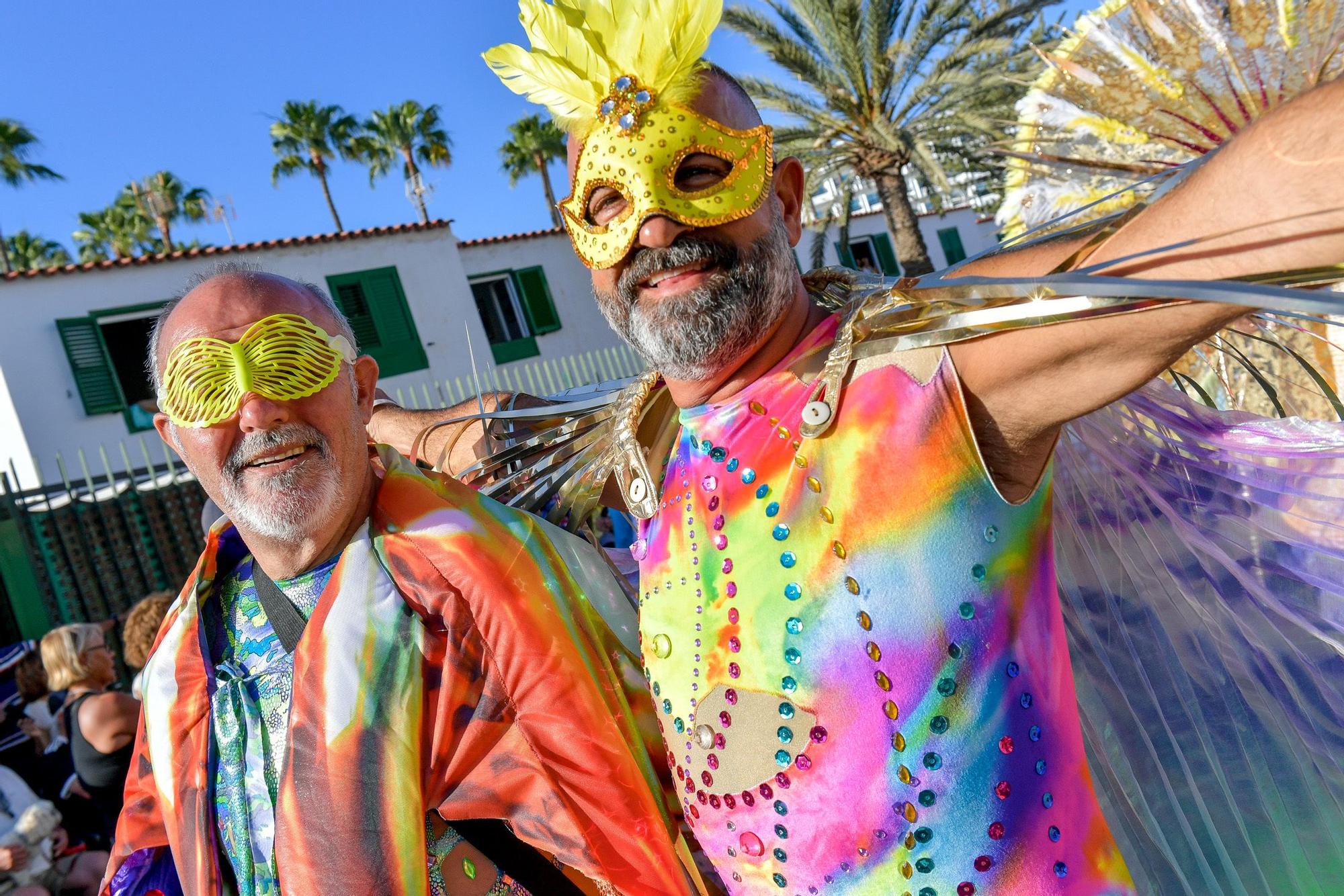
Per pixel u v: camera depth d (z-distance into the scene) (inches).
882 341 39.0
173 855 53.7
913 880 37.4
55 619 223.8
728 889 43.3
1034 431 37.8
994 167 359.9
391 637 51.3
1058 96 68.0
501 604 51.2
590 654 52.9
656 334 41.6
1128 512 46.9
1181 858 44.4
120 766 112.3
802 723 38.3
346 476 53.4
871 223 698.2
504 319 490.3
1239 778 44.4
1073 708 41.0
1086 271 33.8
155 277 371.6
